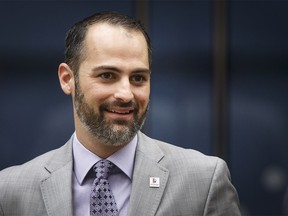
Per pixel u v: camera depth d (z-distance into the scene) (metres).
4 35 12.95
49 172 5.51
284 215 12.73
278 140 12.82
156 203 5.24
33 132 12.95
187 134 12.96
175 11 13.05
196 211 5.26
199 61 13.02
